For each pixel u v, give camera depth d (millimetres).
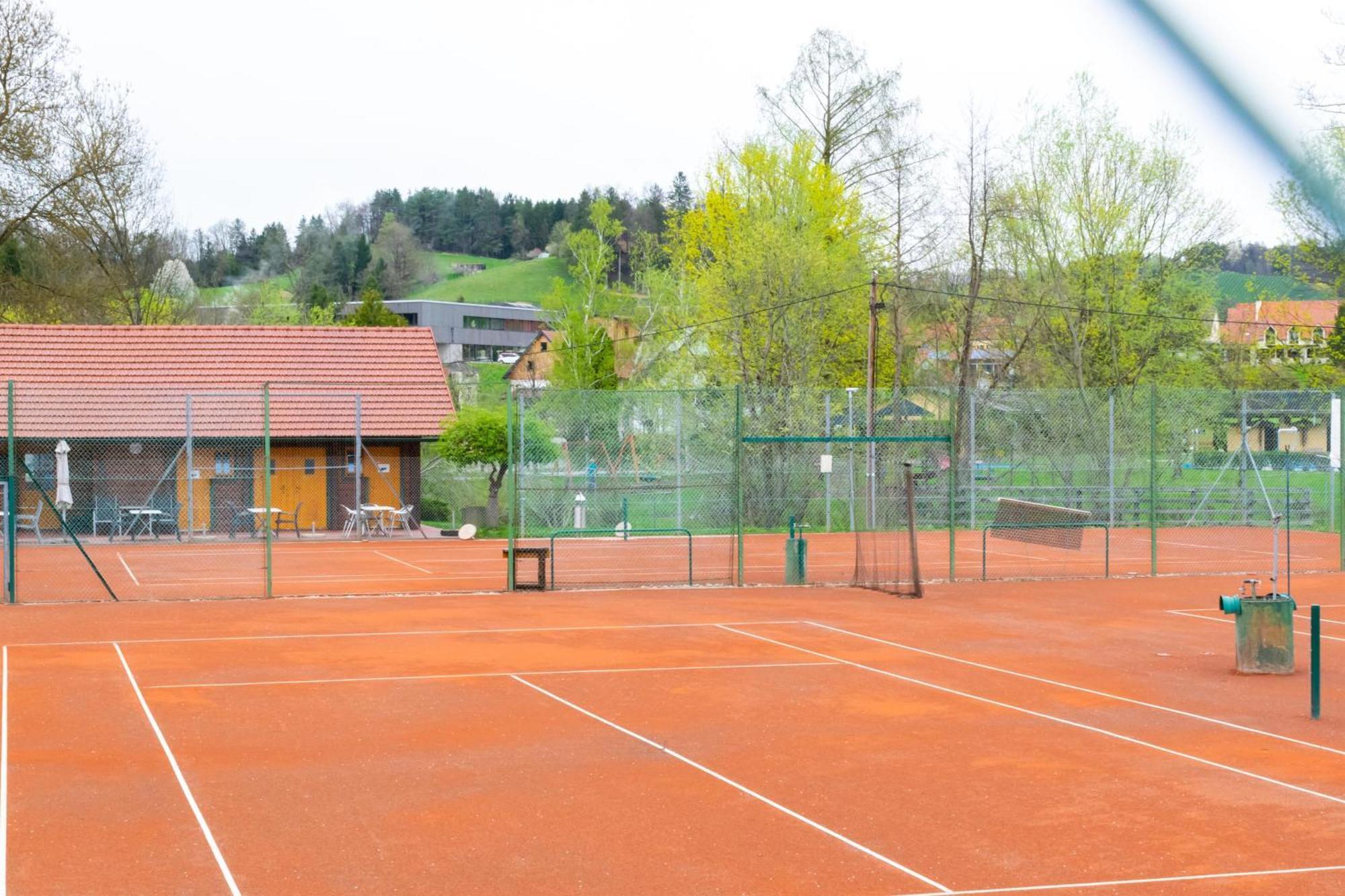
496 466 41219
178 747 11086
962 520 38594
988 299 44938
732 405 38656
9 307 52000
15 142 44844
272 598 22641
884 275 45781
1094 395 41281
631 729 11945
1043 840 8430
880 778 10094
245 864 7902
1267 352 44844
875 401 40469
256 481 39562
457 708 12906
